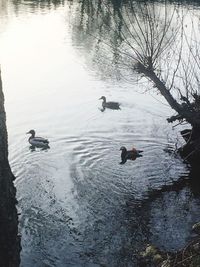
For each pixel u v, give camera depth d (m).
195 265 12.27
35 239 15.82
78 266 14.43
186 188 20.08
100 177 20.70
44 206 18.06
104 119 28.17
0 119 14.20
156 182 20.52
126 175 21.00
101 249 15.33
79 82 35.56
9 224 14.11
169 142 24.97
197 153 22.44
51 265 14.47
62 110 29.41
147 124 27.58
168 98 21.16
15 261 14.19
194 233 16.31
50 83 34.88
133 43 40.22
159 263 13.94
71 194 19.08
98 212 17.78
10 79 35.25
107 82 35.19
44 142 23.56
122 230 16.50
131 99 32.25
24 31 51.47
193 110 21.50
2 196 13.64
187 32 44.97
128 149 23.89
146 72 20.86
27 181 20.06
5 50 43.53
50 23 56.09
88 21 55.09
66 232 16.33
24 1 69.62
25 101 30.70
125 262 14.55
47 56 42.28
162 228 16.69
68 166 21.70
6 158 14.67
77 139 24.94
